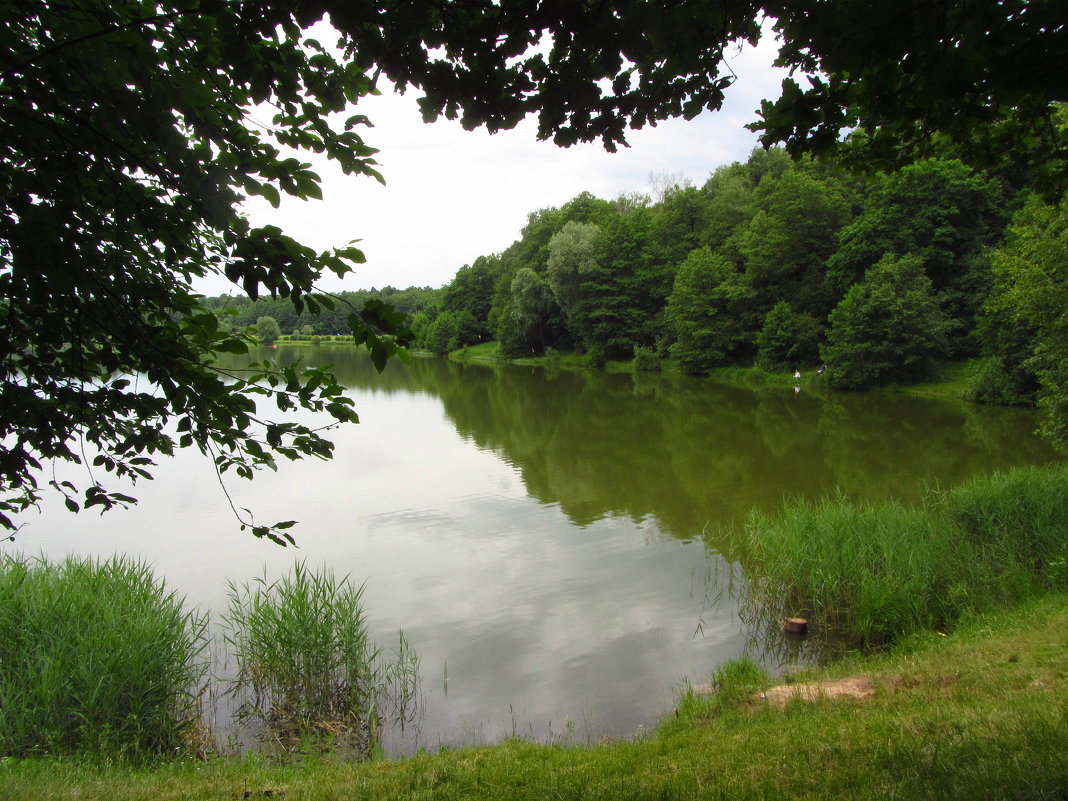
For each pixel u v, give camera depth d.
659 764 4.37
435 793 4.18
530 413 30.36
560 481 17.44
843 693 5.91
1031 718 4.07
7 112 2.41
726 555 11.62
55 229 2.39
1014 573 8.52
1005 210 35.91
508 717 6.89
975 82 3.05
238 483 17.92
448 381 47.47
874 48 2.67
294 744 6.56
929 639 7.36
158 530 13.90
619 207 71.38
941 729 4.12
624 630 8.88
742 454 20.11
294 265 2.59
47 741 5.94
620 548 12.16
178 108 2.46
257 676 7.53
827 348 36.91
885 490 15.46
